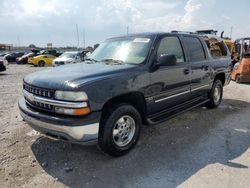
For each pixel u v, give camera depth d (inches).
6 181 132.1
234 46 620.7
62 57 879.1
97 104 138.1
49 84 140.6
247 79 441.4
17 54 1469.0
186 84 207.2
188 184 129.3
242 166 147.1
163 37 189.3
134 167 146.3
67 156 158.2
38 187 127.6
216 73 255.1
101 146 149.4
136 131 164.2
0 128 205.2
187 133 198.2
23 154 160.2
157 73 174.6
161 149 169.2
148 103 171.8
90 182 131.8
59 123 134.0
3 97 332.8
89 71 152.9
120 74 152.1
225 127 213.0
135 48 182.4
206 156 159.6
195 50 224.8
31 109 151.0
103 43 214.4
